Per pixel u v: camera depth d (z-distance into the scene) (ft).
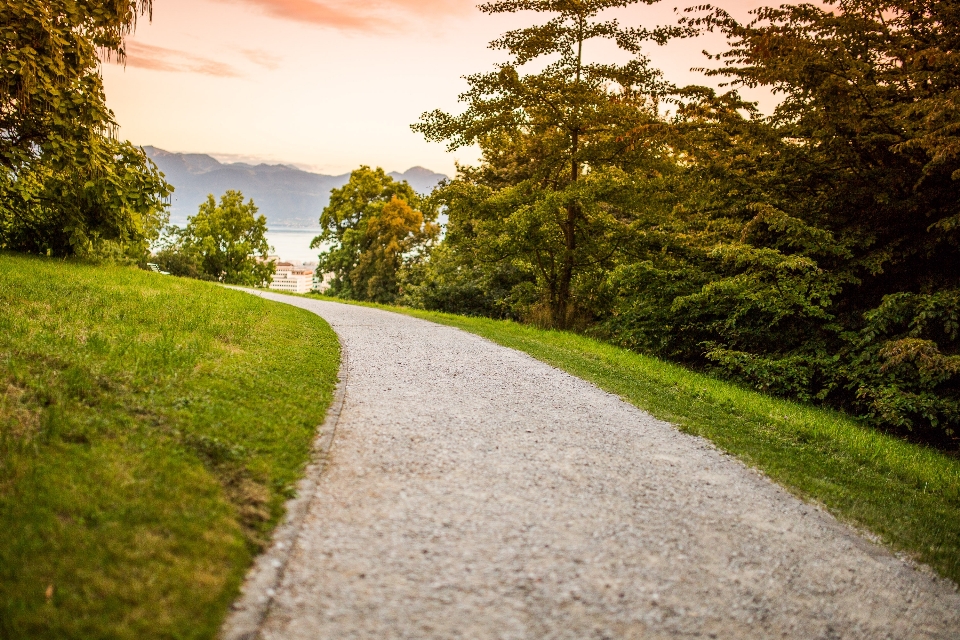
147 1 44.01
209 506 13.62
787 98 49.14
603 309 72.02
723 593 13.24
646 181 58.18
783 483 20.44
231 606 10.94
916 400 35.68
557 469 19.31
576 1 52.65
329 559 12.83
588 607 12.05
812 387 46.83
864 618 13.14
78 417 15.93
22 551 10.83
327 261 179.32
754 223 45.91
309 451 18.39
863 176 45.70
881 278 46.93
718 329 51.80
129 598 10.40
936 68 40.47
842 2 45.98
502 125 58.03
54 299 29.32
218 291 54.08
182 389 20.01
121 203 47.55
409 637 10.59
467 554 13.57
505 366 35.50
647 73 54.70
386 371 31.32
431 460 18.99
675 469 20.51
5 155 43.29
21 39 38.52
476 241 68.08
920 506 20.31
